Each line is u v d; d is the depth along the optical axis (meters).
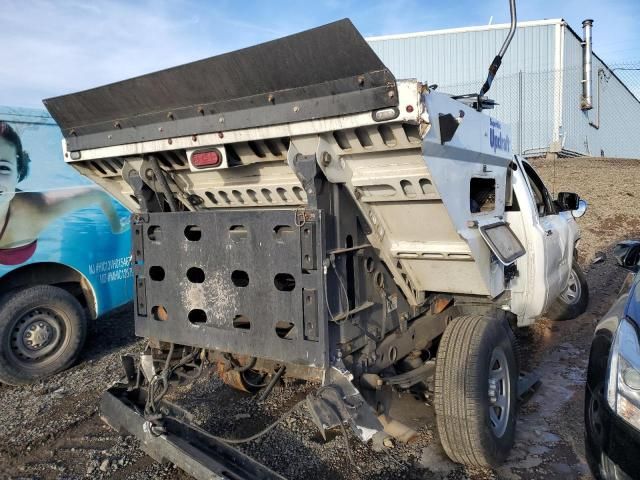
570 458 3.51
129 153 3.16
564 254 5.64
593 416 2.98
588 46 18.92
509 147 4.07
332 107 2.42
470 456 3.20
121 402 3.31
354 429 2.62
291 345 2.75
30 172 5.12
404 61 18.55
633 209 12.28
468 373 3.16
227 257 2.95
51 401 4.66
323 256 2.64
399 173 2.66
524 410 4.20
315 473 3.36
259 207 3.38
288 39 2.32
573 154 18.78
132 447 3.84
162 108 2.92
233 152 2.99
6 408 4.54
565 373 4.93
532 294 4.71
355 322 2.92
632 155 27.66
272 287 2.80
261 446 3.69
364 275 3.04
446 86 18.03
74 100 3.14
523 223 4.65
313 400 2.58
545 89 17.16
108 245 5.75
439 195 2.69
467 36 17.72
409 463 3.47
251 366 3.38
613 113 24.59
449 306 4.04
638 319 2.91
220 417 4.14
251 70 2.52
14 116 5.01
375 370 3.14
